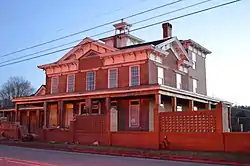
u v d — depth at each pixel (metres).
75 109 29.66
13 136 28.59
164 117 18.70
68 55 31.02
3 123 30.66
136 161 13.68
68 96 26.20
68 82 31.11
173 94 22.38
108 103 23.58
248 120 36.44
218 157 14.20
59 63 31.59
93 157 15.32
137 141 19.72
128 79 26.41
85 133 22.84
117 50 27.14
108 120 21.56
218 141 16.34
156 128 18.86
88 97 24.98
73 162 12.89
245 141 15.45
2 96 86.25
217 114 16.58
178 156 14.88
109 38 32.25
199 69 37.69
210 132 16.72
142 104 25.36
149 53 25.70
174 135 18.08
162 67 27.53
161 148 18.41
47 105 30.38
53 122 31.48
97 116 22.33
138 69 26.05
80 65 30.30
